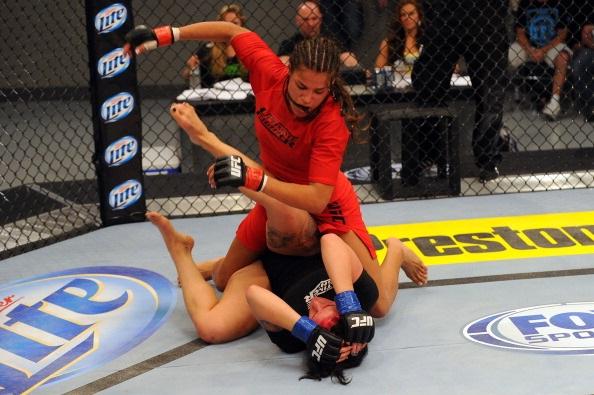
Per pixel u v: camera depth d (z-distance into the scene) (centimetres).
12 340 314
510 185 504
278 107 282
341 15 659
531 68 717
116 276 377
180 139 592
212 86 612
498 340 298
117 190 448
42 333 320
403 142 495
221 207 481
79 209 484
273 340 291
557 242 402
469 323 314
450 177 489
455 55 512
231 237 429
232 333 305
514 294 340
